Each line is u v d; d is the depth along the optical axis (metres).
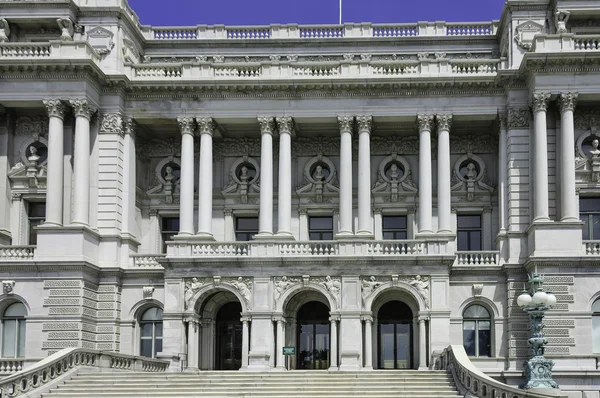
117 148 59.97
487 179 63.31
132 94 61.12
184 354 55.44
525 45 60.06
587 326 54.62
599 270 55.06
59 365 45.06
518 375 55.12
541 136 57.09
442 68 60.75
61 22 60.56
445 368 49.66
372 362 56.69
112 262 58.72
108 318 58.16
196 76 61.06
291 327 57.50
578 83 56.91
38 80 58.12
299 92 60.75
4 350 56.31
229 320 59.28
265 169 60.28
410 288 55.34
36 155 61.03
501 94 60.31
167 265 56.38
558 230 55.59
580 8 59.25
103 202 59.38
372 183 63.72
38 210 61.81
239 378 46.78
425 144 60.28
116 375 46.50
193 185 61.47
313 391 44.06
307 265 55.81
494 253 58.59
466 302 58.28
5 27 60.97
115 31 61.09
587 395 53.12
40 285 56.12
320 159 64.25
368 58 62.97
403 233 63.66
